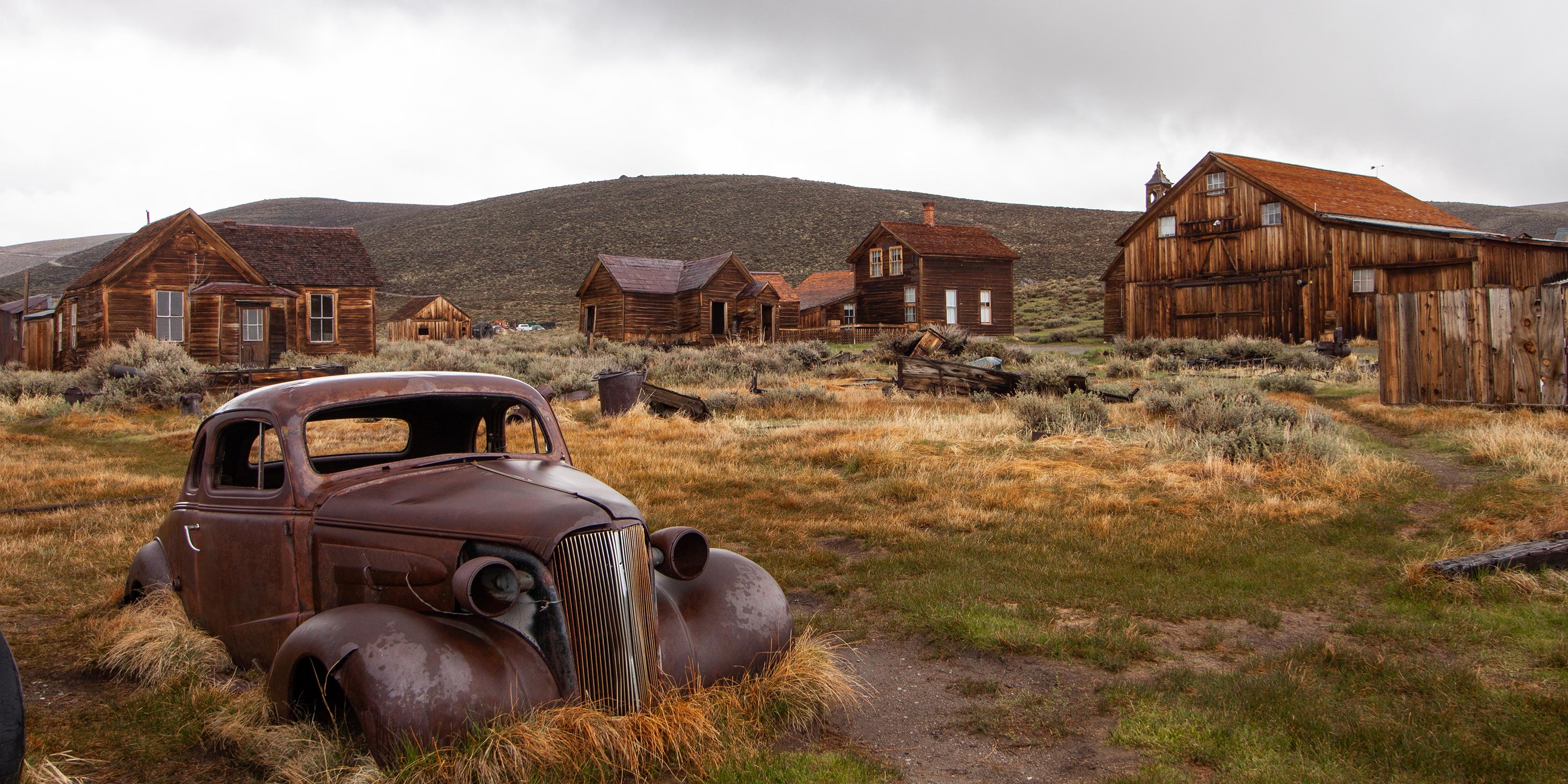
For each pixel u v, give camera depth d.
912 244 44.91
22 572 7.07
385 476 4.42
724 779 3.60
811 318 53.97
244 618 4.59
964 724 4.33
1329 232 33.56
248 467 5.32
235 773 3.77
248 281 30.00
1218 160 36.59
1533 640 5.16
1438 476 10.34
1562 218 141.38
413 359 32.09
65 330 30.42
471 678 3.53
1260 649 5.33
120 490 10.69
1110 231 127.81
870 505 9.48
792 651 4.55
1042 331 51.69
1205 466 10.61
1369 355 28.00
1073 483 10.16
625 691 3.76
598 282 43.28
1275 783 3.55
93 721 4.32
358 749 3.70
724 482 10.56
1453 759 3.72
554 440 4.93
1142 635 5.60
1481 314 14.77
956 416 16.08
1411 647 5.22
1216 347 29.67
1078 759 3.92
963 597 6.30
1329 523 8.25
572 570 3.68
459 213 151.12
